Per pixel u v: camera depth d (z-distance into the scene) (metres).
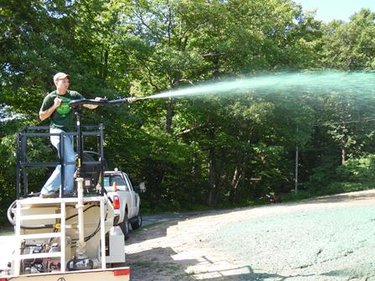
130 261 9.16
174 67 24.73
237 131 31.09
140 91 27.23
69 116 6.69
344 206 14.97
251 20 28.38
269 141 32.59
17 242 5.83
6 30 17.86
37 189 16.58
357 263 7.43
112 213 6.72
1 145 16.11
